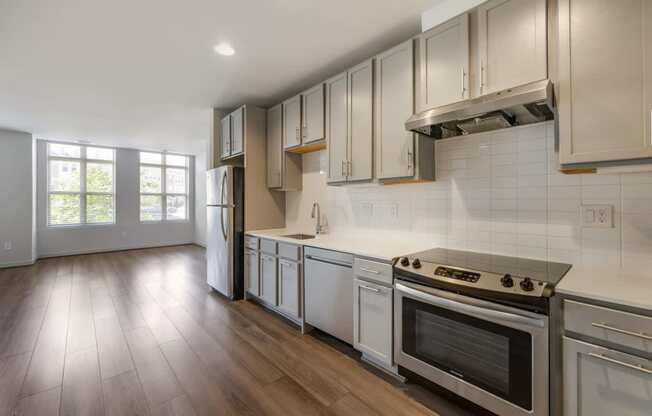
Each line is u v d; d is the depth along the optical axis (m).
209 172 4.01
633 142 1.24
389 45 2.46
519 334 1.40
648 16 1.21
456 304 1.58
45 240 6.14
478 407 1.65
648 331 1.10
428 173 2.20
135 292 3.90
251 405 1.75
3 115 4.32
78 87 3.28
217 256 3.76
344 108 2.57
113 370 2.09
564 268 1.61
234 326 2.85
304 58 2.67
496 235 2.00
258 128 3.64
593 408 1.22
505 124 1.87
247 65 2.80
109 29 2.20
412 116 1.89
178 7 1.96
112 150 6.92
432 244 2.33
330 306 2.43
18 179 5.38
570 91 1.38
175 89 3.37
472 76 1.74
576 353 1.25
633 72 1.24
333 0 1.91
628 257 1.54
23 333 2.67
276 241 3.02
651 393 1.09
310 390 1.88
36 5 1.91
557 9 1.45
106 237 6.83
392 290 1.95
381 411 1.70
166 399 1.79
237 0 1.90
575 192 1.70
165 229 7.64
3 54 2.55
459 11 1.86
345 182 2.57
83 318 3.02
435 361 1.73
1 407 1.71
